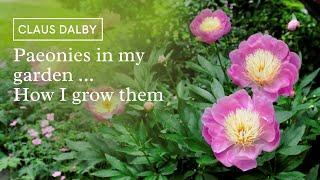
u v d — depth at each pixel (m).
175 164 0.96
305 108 1.00
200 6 2.64
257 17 2.64
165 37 2.54
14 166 1.79
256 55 0.88
